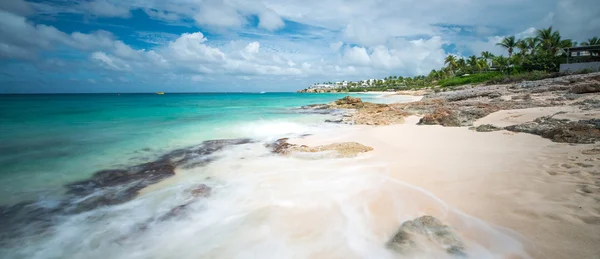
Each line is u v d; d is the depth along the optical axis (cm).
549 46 5834
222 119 2156
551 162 680
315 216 529
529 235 400
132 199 645
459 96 2988
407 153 926
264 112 2819
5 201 641
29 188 719
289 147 1070
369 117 1952
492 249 384
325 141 1210
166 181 759
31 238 496
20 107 3409
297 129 1616
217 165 892
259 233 485
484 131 1205
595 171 578
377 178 700
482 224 447
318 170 800
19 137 1370
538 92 2578
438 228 430
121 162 944
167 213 573
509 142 965
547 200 484
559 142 897
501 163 725
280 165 873
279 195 634
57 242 484
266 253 431
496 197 527
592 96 1888
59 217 567
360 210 541
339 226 489
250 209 573
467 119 1591
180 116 2411
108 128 1673
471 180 627
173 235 495
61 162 945
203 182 742
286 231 485
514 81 4594
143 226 526
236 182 731
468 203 522
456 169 714
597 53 4544
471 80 6347
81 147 1162
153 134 1472
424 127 1445
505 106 1897
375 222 493
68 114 2556
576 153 727
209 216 554
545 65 5147
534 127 1120
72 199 652
